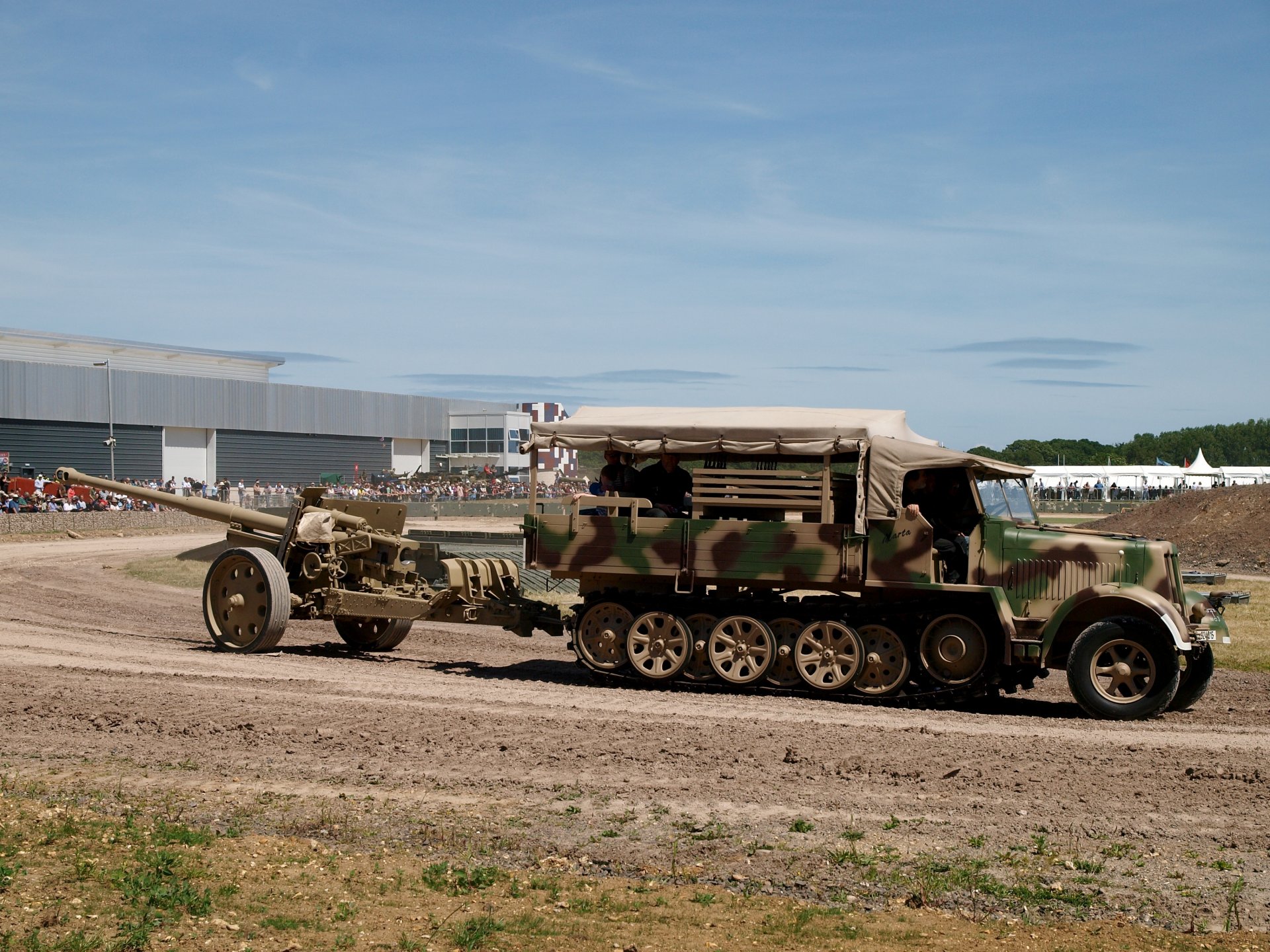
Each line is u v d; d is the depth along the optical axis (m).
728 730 10.62
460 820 8.07
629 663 13.08
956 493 12.32
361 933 6.19
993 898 6.75
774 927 6.32
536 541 13.20
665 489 13.46
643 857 7.43
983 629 12.10
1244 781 9.09
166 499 16.98
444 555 15.76
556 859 7.40
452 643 17.34
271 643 15.38
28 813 8.11
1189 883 7.00
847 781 9.02
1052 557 12.04
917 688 12.43
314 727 10.62
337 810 8.29
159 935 6.06
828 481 12.36
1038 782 8.99
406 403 80.69
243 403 69.56
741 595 13.05
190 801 8.48
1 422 58.00
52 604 22.58
